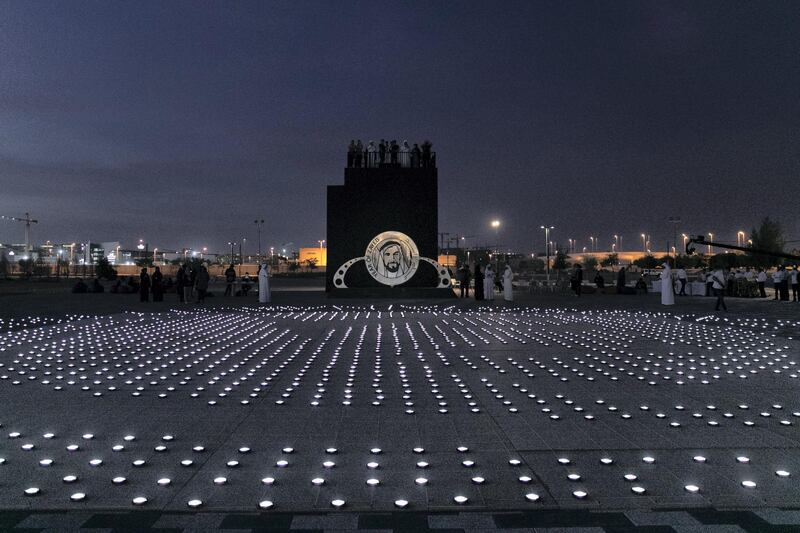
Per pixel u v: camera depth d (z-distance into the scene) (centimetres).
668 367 1062
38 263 9119
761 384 908
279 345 1360
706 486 477
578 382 923
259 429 651
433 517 424
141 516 426
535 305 2738
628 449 575
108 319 2028
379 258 3256
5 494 465
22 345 1361
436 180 3291
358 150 3350
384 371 1020
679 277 3756
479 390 863
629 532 400
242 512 432
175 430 647
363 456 557
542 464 532
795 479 491
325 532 402
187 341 1435
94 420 691
